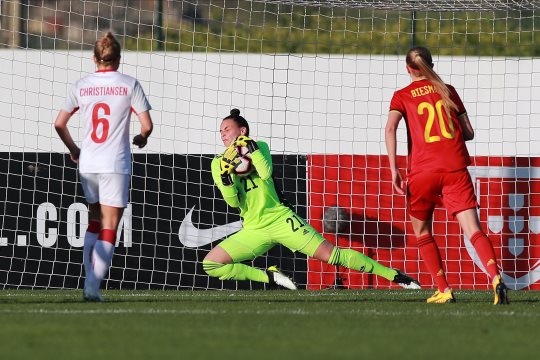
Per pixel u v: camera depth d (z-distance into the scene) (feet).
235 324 65.62
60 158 130.52
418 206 87.56
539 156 135.85
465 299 97.14
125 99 83.82
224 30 172.14
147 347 53.31
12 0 148.97
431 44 172.45
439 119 85.35
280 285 118.73
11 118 133.28
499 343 56.85
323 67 140.26
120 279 130.00
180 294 111.14
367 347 54.03
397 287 132.46
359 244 134.72
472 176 135.54
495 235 134.92
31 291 118.52
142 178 132.16
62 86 135.74
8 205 128.47
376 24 174.81
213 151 137.39
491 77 141.49
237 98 139.03
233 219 133.39
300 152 139.23
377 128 140.15
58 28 155.02
